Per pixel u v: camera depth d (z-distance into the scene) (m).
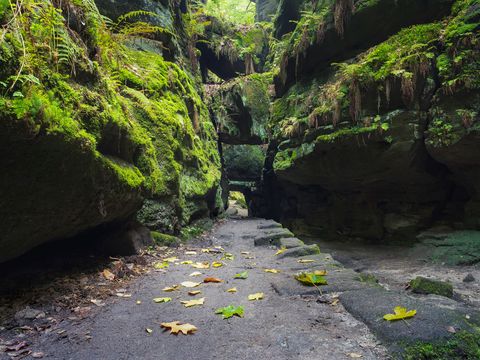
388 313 2.38
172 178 5.89
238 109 12.89
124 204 4.11
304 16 9.33
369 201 10.23
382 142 7.28
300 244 5.75
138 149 4.59
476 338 2.01
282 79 10.49
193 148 8.00
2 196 2.36
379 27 7.92
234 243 6.66
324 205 11.78
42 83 2.36
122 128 3.78
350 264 8.08
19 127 2.01
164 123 6.14
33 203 2.66
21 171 2.35
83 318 2.60
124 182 3.76
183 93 8.23
